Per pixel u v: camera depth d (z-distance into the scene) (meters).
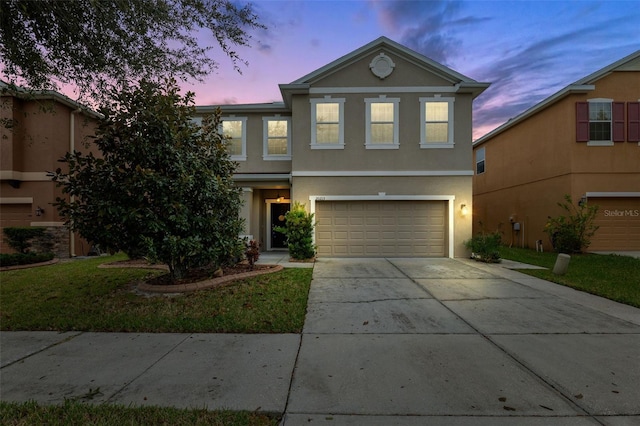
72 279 7.73
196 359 3.65
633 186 13.24
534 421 2.56
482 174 20.66
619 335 4.34
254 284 7.09
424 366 3.47
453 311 5.40
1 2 3.98
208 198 6.64
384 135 12.05
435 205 12.09
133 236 6.11
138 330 4.54
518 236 16.83
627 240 13.41
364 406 2.75
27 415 2.62
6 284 7.23
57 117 12.27
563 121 13.77
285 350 3.89
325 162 12.04
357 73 12.04
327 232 12.10
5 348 3.96
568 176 13.49
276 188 13.77
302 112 12.08
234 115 13.64
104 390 3.02
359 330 4.55
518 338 4.25
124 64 5.35
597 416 2.63
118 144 6.11
